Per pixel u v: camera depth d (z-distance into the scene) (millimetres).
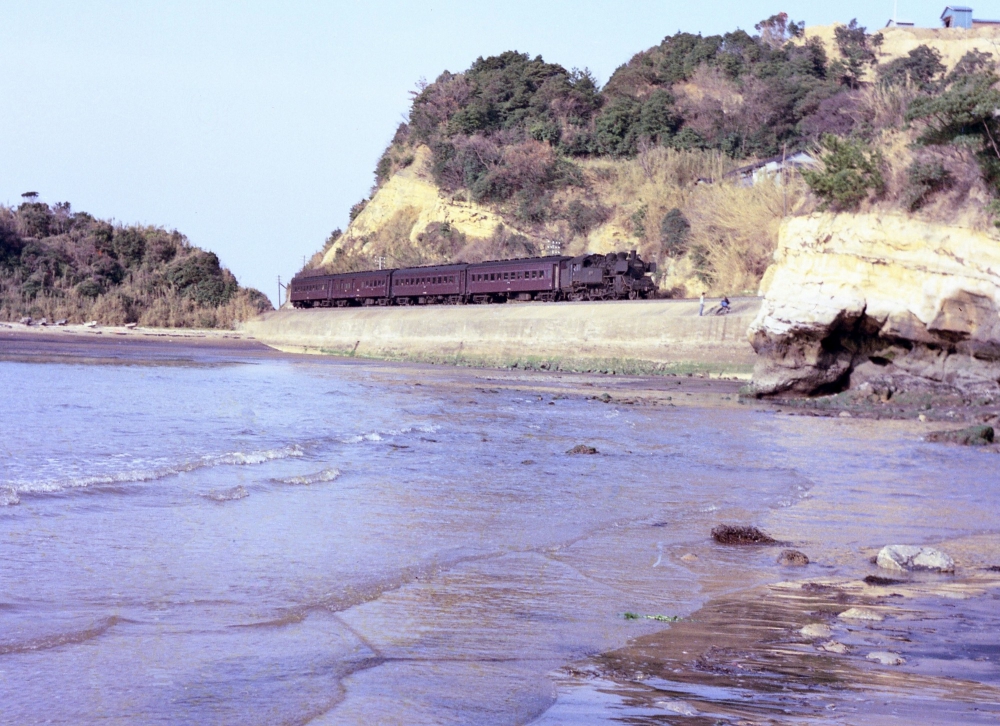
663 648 7336
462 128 118062
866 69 122188
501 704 5832
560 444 23328
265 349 94312
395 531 12094
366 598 8719
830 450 22734
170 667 6457
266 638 7293
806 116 102625
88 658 6594
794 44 128375
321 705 5723
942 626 8055
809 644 7469
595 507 14555
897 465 20047
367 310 89750
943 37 135875
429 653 7059
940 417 31719
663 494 15977
